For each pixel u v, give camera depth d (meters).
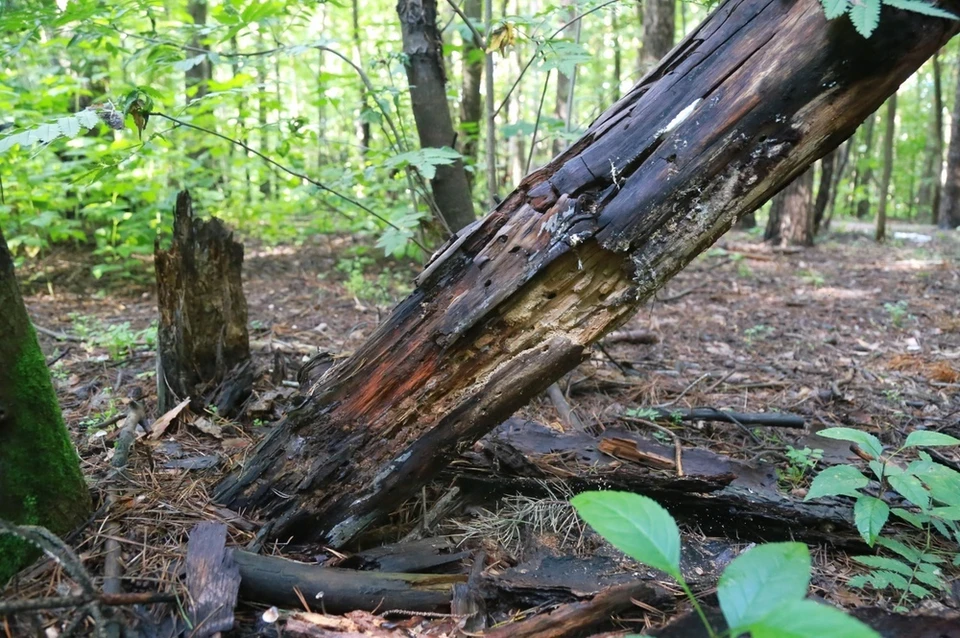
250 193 9.36
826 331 5.75
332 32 10.01
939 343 5.36
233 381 3.37
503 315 2.06
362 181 4.59
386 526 2.39
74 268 7.13
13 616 1.74
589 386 3.99
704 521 2.43
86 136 6.30
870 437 2.27
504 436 2.90
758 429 3.47
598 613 1.82
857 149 21.55
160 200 6.84
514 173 10.48
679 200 1.93
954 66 21.03
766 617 1.19
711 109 1.90
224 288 3.40
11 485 1.94
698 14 14.59
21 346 1.96
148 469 2.62
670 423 3.50
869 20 1.52
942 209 15.80
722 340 5.41
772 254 10.50
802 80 1.83
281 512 2.26
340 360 2.84
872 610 1.83
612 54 13.43
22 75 6.30
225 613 1.76
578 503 1.47
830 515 2.30
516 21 3.42
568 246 1.94
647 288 2.02
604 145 1.98
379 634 1.77
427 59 4.15
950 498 2.03
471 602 1.90
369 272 7.82
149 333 4.64
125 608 1.80
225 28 3.49
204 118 5.29
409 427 2.16
